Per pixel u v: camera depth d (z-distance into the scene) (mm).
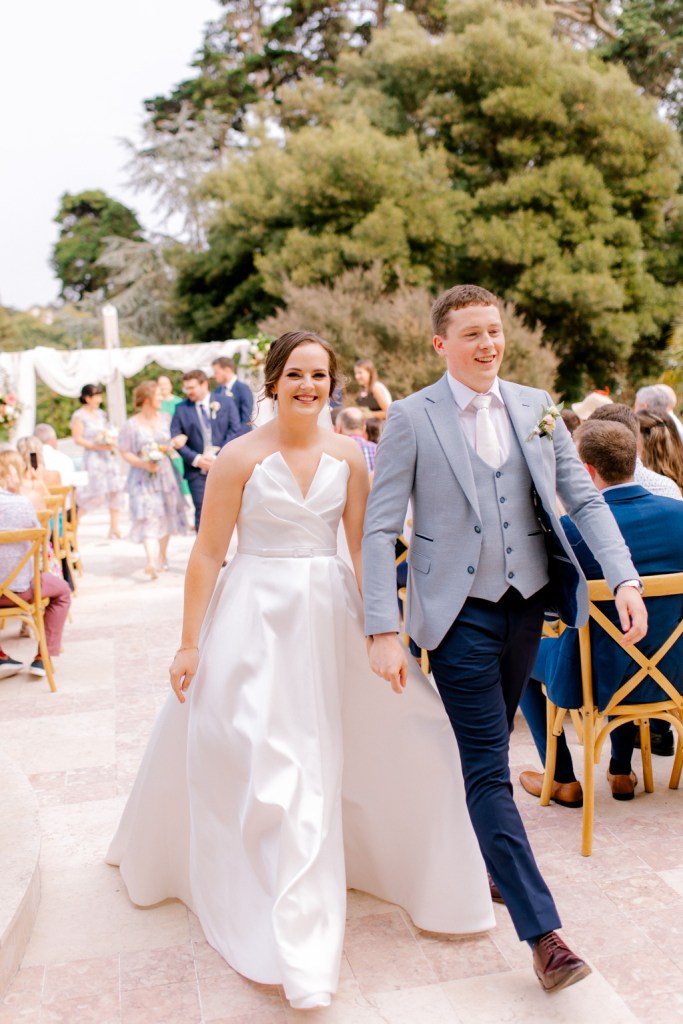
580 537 2938
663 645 2926
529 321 20422
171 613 6430
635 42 25125
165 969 2385
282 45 31953
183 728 2594
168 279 31594
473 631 2344
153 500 7598
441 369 15930
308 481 2432
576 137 20984
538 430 2373
